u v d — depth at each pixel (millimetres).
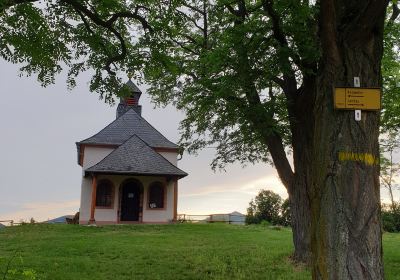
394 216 31516
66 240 18922
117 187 31344
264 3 9664
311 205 5328
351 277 4680
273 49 9930
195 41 14875
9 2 7883
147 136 36562
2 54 9156
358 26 5188
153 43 9938
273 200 37312
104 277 11266
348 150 5020
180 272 12086
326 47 5348
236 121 13305
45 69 9805
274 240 19969
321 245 4965
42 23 9031
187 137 15883
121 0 9945
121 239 19594
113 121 37281
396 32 11336
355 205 4871
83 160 33344
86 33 9688
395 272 11766
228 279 11117
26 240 19547
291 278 10977
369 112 5160
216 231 24438
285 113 13070
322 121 5301
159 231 24359
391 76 13172
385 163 20188
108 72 10148
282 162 13180
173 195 32188
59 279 10758
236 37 10117
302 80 11672
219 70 10984
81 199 31547
